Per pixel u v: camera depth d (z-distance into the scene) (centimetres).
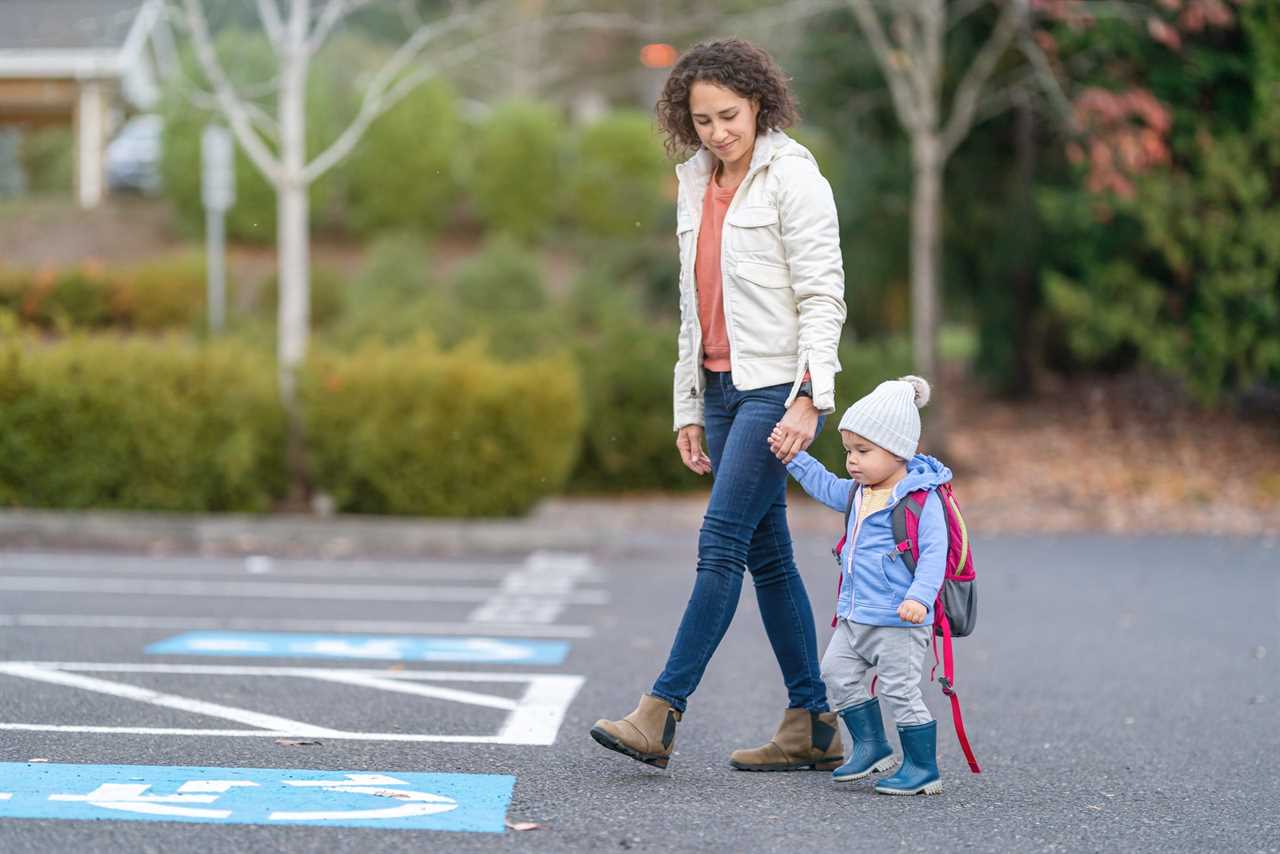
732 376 1123
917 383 1097
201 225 5634
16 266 5159
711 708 1426
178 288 4734
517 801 1035
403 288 4850
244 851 893
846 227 4791
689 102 1112
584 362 3662
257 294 5122
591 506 3391
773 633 1170
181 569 2462
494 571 2516
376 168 5859
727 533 1112
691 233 1150
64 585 2236
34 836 913
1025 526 3206
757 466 1112
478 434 2945
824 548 2862
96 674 1503
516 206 6006
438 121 5925
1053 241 4406
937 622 1076
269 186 5656
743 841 952
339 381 2958
